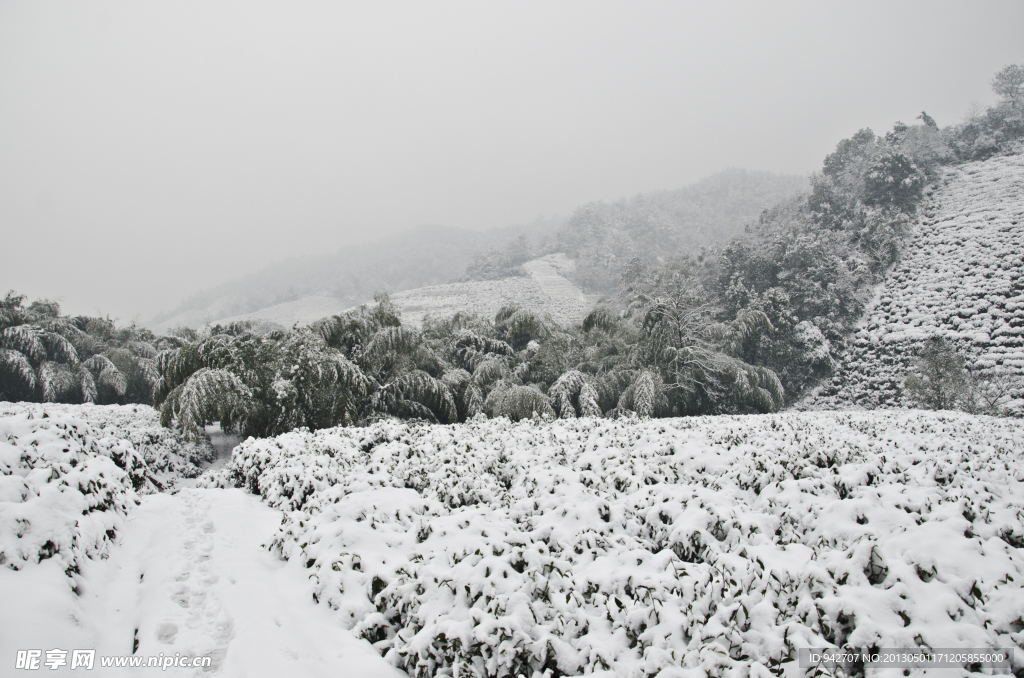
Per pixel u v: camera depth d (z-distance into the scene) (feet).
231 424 44.32
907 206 124.47
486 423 37.81
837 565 13.78
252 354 46.70
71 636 10.78
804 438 28.78
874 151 137.49
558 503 19.12
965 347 89.51
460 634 11.39
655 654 11.10
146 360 89.66
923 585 12.71
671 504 18.04
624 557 15.07
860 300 110.73
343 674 11.37
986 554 14.21
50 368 76.79
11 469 16.21
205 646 11.54
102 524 15.92
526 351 74.43
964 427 36.70
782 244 115.14
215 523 19.51
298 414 44.04
